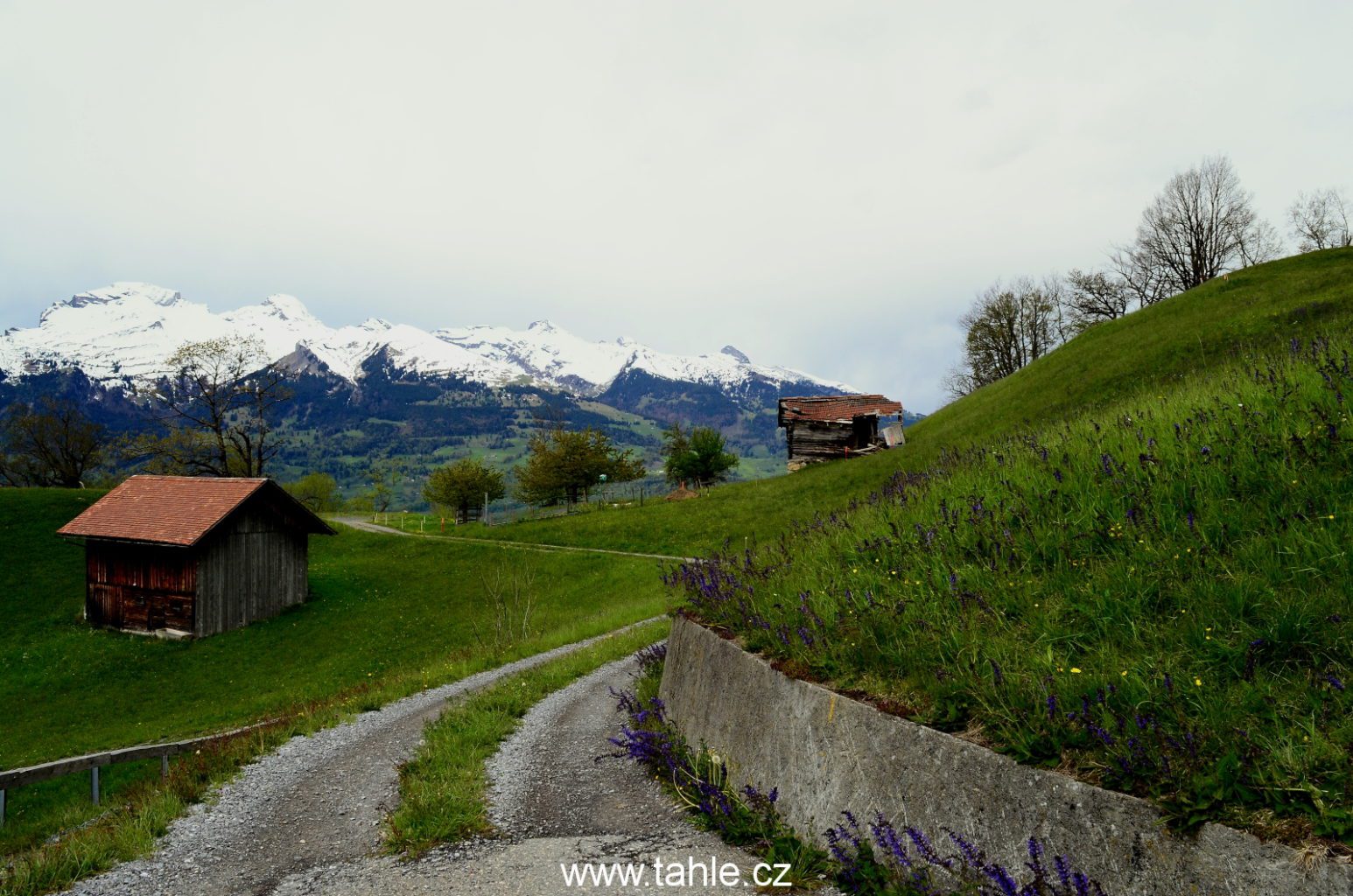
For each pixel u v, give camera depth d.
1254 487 6.15
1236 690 4.22
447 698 17.12
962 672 5.43
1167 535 5.94
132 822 9.51
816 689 6.55
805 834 6.19
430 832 8.06
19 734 27.44
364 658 33.97
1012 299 87.88
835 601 7.46
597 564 47.22
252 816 9.89
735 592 9.59
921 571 7.28
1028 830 4.41
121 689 32.28
